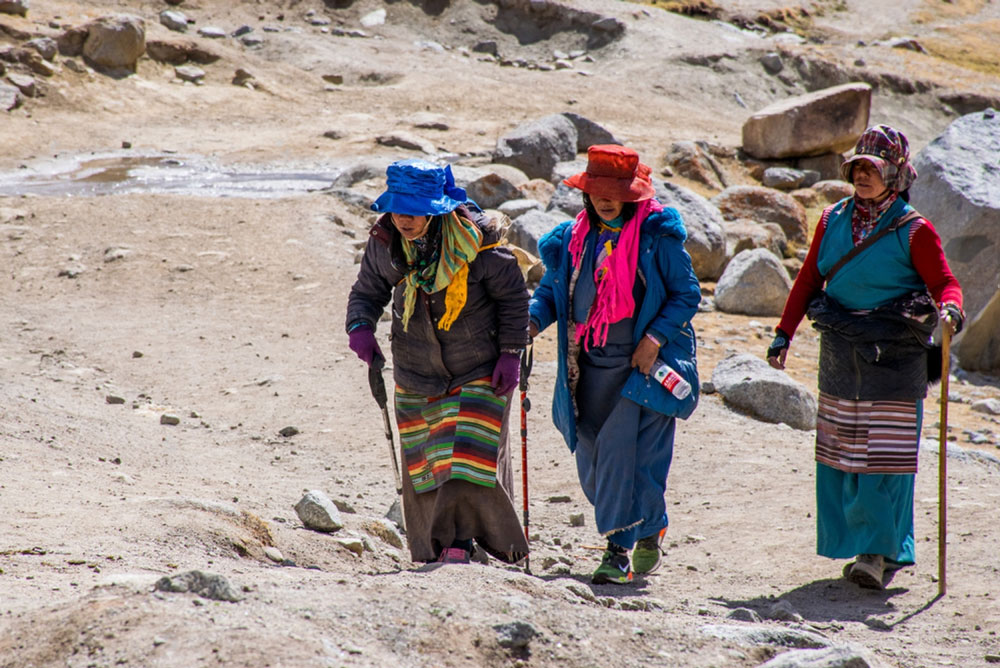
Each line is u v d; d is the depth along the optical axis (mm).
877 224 19359
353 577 13562
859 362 19266
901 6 169750
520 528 16859
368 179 68375
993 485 26031
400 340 17234
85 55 101500
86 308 43031
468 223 16344
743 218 67562
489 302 16953
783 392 34406
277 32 125250
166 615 11070
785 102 91062
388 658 10781
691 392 19531
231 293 45375
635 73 123188
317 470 26984
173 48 107938
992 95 133750
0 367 34812
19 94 91812
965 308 49062
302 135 92188
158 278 46906
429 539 16922
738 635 12867
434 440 17141
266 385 34219
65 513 18031
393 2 135625
